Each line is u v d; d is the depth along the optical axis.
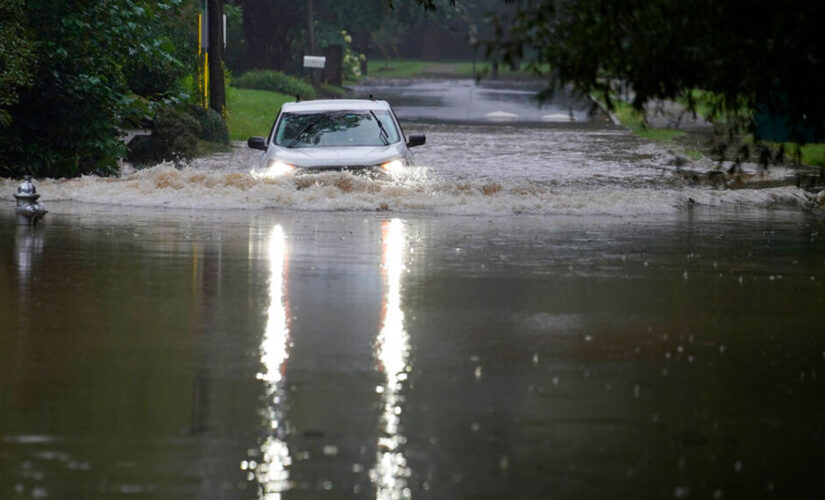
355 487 16.08
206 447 17.75
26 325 26.31
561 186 64.31
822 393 21.09
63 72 62.38
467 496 15.77
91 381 21.52
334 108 57.94
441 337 25.56
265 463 17.03
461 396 20.69
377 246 39.78
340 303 29.41
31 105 62.16
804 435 18.56
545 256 38.09
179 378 21.80
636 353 24.19
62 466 16.86
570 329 26.52
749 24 22.42
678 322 27.45
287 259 36.66
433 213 50.34
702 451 17.73
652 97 23.75
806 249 40.69
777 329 26.75
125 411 19.58
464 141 99.06
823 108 23.98
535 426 18.91
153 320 26.98
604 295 30.98
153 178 56.97
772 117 26.05
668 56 22.86
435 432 18.55
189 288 31.28
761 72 22.39
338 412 19.62
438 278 33.44
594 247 40.47
